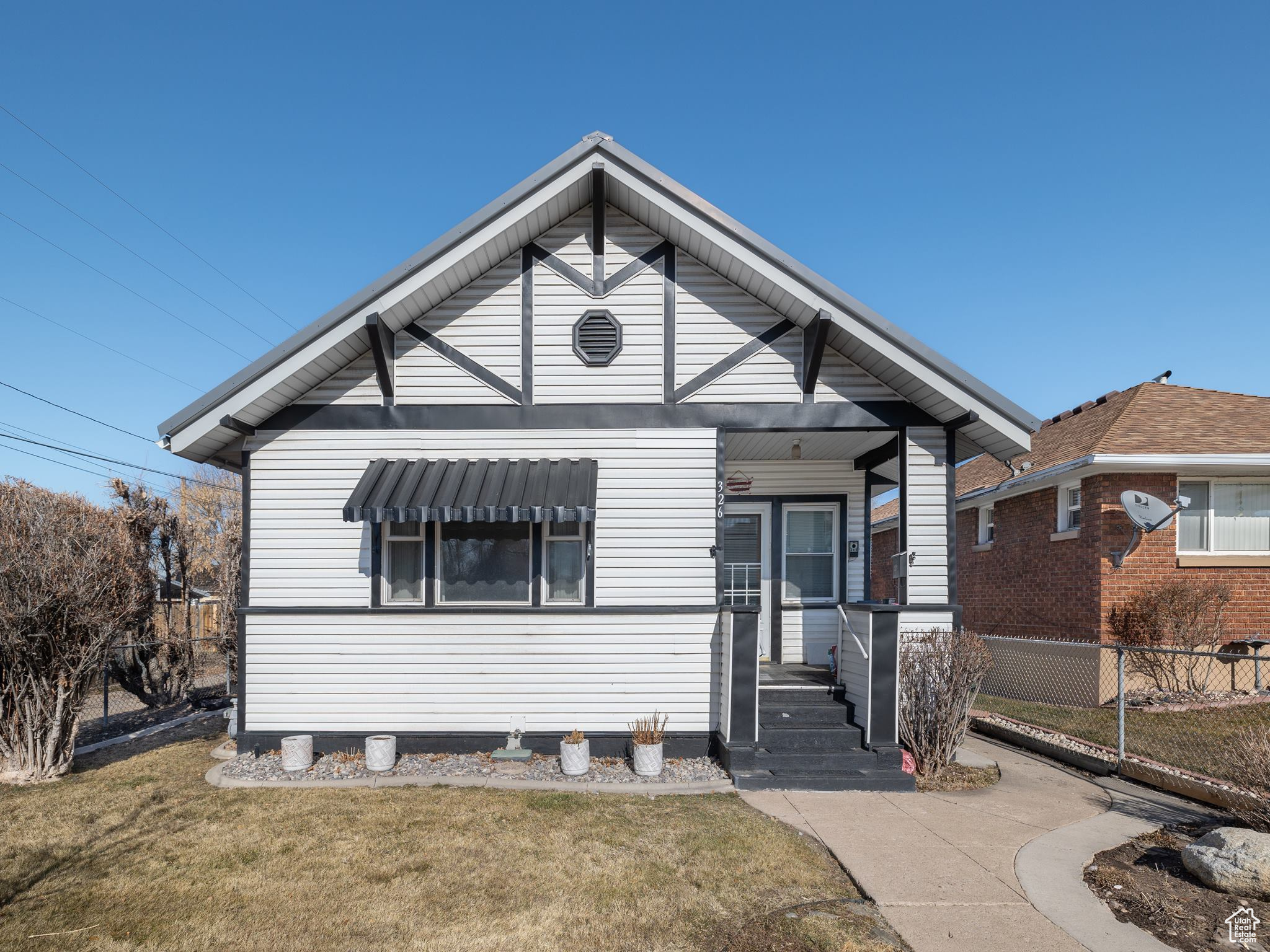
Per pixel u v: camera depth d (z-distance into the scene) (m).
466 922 5.08
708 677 9.28
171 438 8.72
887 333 8.73
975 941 4.83
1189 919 5.12
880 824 6.98
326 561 9.37
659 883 5.65
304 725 9.23
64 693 8.62
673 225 9.20
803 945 4.77
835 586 12.09
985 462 19.09
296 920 5.12
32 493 8.98
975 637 9.41
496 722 9.24
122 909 5.29
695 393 9.59
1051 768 9.17
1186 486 13.05
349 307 8.70
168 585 14.18
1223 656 8.01
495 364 9.59
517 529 9.55
